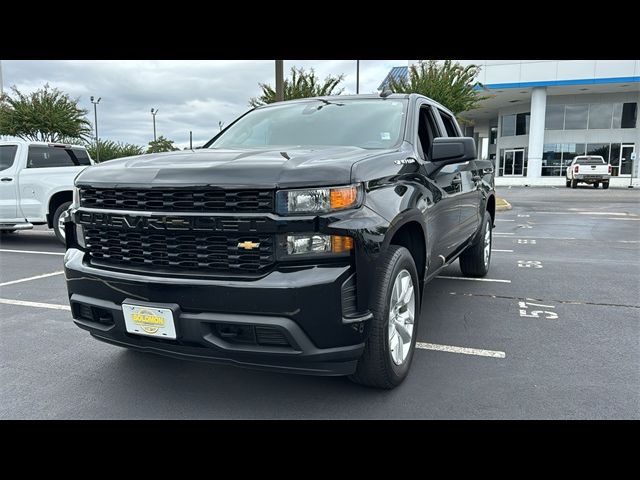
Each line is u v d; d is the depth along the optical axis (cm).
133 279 276
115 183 288
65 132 2433
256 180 257
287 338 254
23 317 493
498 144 4328
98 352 396
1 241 1046
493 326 455
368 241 267
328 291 255
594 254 859
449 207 425
